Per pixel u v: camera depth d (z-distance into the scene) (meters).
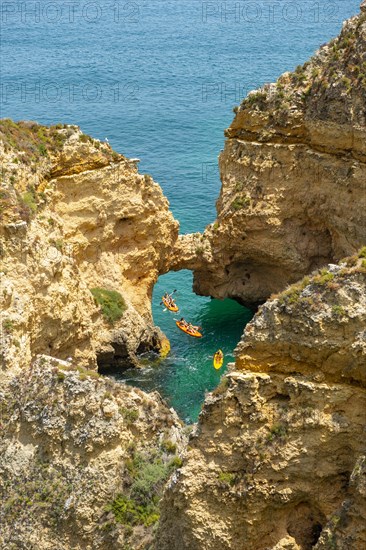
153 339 58.19
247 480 27.03
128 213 58.09
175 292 66.44
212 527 27.50
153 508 32.88
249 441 27.05
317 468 26.61
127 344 55.69
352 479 25.12
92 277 57.38
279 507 27.14
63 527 32.47
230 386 27.12
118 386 35.12
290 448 26.70
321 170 58.59
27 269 46.66
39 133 55.16
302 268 61.81
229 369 28.02
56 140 55.38
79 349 51.25
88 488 32.56
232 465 27.25
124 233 58.72
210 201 80.25
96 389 33.50
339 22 176.75
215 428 27.53
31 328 46.22
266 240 61.81
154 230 59.91
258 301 64.69
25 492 32.97
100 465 32.88
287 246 61.44
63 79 133.50
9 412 34.28
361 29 57.06
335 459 26.50
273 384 27.02
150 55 150.75
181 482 27.70
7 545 32.53
